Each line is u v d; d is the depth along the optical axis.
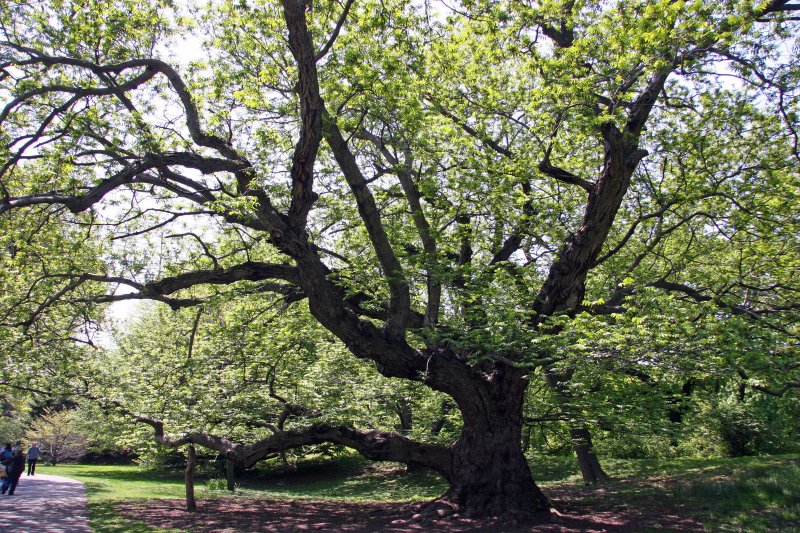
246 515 13.51
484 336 11.34
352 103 12.20
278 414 14.61
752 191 13.55
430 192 13.29
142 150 12.57
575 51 10.73
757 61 10.62
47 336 14.17
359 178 11.65
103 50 12.66
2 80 11.06
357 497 21.11
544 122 11.91
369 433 13.13
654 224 15.66
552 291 12.30
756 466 14.43
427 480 25.27
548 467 24.41
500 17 11.85
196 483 27.88
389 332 12.42
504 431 12.27
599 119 10.40
